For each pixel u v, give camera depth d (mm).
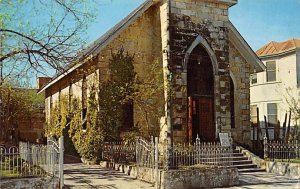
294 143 24781
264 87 34500
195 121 23516
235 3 24688
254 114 35250
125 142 21938
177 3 23375
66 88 31125
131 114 24016
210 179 16641
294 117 30625
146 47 24641
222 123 23859
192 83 23734
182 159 17188
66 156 26984
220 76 24141
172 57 22844
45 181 14008
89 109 24094
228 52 24562
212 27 24219
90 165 22797
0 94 24719
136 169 18031
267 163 21312
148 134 23766
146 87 23734
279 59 33719
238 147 23531
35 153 14797
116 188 15586
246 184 17344
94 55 22703
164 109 23109
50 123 35844
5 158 14383
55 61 19828
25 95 37406
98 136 23266
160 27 23922
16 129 38031
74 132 27359
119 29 23484
